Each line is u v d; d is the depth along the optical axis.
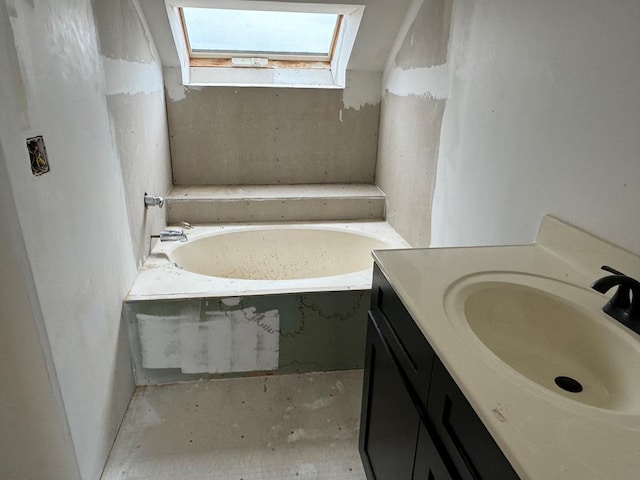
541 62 1.31
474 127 1.71
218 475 1.55
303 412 1.86
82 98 1.42
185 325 1.89
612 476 0.58
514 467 0.61
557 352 1.04
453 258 1.24
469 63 1.72
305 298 1.94
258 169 3.03
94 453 1.48
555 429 0.66
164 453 1.63
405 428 1.08
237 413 1.84
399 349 1.11
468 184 1.78
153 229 2.36
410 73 2.37
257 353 2.01
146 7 2.18
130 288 1.91
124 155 1.86
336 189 3.02
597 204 1.14
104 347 1.58
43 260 1.15
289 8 2.31
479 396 0.72
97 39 1.57
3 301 1.11
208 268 2.63
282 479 1.54
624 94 1.03
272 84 2.89
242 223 2.82
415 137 2.34
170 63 2.65
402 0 2.24
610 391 0.91
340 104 2.94
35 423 1.27
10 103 1.02
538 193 1.36
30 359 1.18
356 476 1.55
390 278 1.12
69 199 1.31
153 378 1.97
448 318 0.94
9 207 1.02
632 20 1.00
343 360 2.10
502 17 1.49
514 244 1.45
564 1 1.20
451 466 0.83
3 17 0.99
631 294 0.97
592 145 1.14
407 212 2.52
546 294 1.08
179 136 2.86
